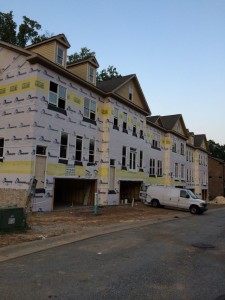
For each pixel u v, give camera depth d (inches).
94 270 287.6
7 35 1206.3
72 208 838.5
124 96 1099.3
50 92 770.2
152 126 1382.9
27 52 735.1
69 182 1031.0
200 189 1984.5
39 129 725.3
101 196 964.6
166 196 1068.5
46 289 232.2
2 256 323.3
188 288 249.9
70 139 836.6
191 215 951.6
